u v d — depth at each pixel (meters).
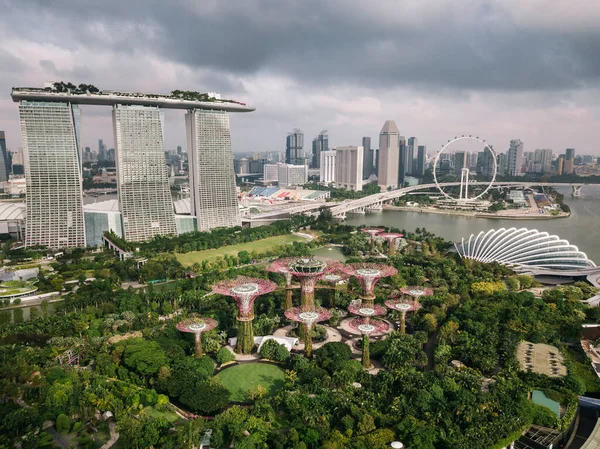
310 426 187.50
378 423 190.50
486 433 179.25
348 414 194.38
